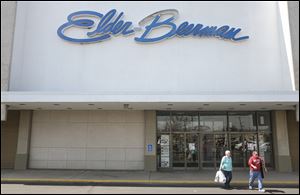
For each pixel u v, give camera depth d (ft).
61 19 63.46
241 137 63.72
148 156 61.11
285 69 59.41
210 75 61.16
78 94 53.67
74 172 57.82
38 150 62.80
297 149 61.93
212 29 62.39
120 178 51.11
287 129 61.87
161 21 63.26
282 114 62.23
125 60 61.72
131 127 63.10
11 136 63.10
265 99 52.75
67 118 63.62
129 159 62.18
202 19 63.26
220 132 63.77
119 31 62.49
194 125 64.03
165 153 63.26
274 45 61.77
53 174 55.06
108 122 63.36
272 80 60.70
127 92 53.42
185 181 48.06
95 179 49.47
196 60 61.62
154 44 62.13
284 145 61.00
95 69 61.62
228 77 61.05
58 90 61.00
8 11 59.77
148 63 61.57
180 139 63.77
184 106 58.59
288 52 58.39
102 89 60.95
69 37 62.54
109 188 43.57
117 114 63.57
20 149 61.57
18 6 61.62
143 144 62.54
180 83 60.90
